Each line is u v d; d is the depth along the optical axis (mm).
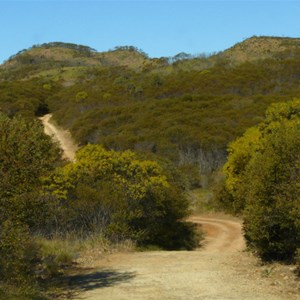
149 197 16594
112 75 82500
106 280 9234
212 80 60688
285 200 9336
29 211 7586
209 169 36531
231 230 24016
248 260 11000
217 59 91875
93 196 14766
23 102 58906
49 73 108000
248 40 115625
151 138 39125
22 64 143500
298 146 9672
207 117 44375
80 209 14820
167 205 18156
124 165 16906
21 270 7895
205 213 30078
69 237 14281
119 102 57250
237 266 10328
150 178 16734
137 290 8133
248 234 10859
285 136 9922
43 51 164375
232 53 105688
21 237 7336
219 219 28094
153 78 63312
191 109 47844
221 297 7355
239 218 27922
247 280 8703
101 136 43250
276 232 10047
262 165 9828
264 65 68375
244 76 61531
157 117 46000
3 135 7434
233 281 8648
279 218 9617
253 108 45094
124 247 14148
